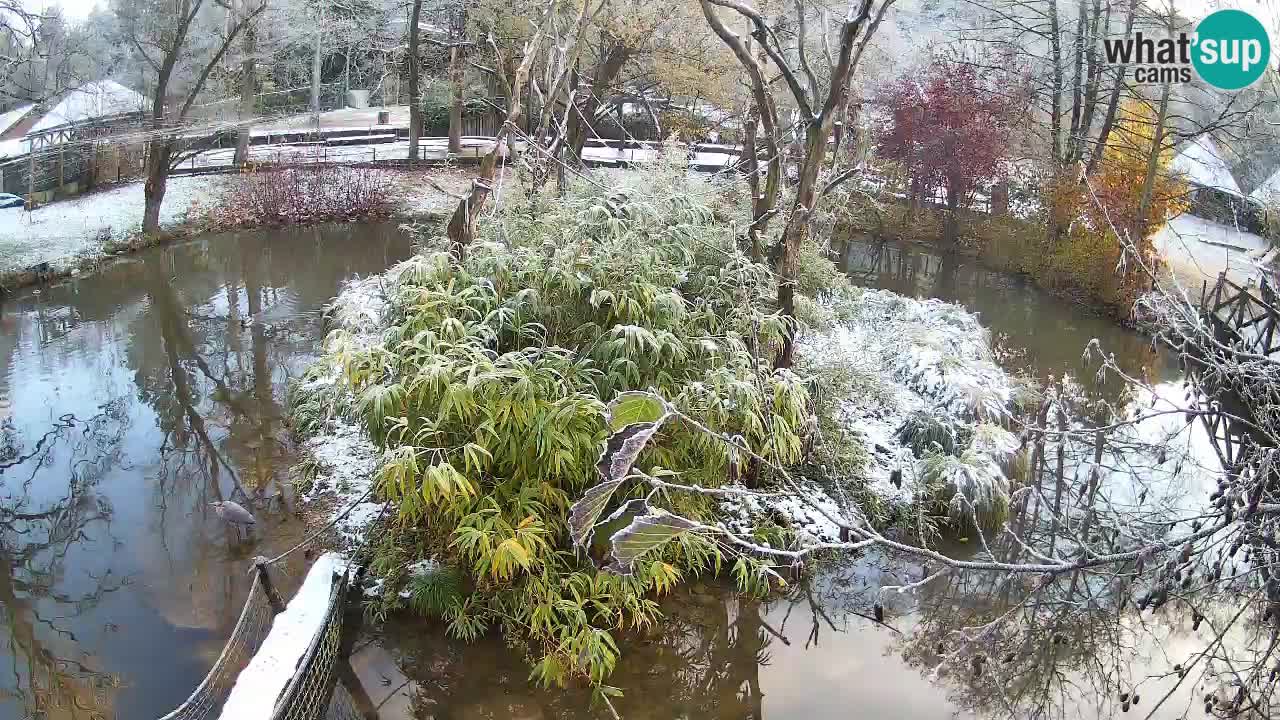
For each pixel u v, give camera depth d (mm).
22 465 8969
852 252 18391
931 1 21234
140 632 6516
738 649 6305
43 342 12227
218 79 20141
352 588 6535
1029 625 5852
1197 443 8281
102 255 15656
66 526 7852
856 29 6918
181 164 21609
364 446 8758
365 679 5840
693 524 1553
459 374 5594
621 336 6121
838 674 6113
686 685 5957
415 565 6559
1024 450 8258
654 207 7383
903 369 9984
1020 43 21453
